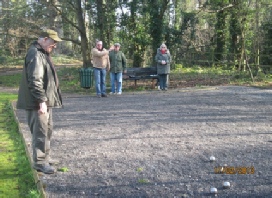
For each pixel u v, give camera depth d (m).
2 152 5.26
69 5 19.86
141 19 19.00
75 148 5.59
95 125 7.28
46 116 4.30
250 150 5.31
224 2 18.31
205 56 22.62
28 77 4.04
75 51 35.34
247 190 3.91
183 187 4.02
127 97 11.59
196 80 16.02
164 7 18.25
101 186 4.07
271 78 15.41
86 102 10.62
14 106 9.62
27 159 4.88
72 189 4.00
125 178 4.29
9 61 28.28
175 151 5.32
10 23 19.97
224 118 7.75
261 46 18.36
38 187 3.90
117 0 18.56
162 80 13.13
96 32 19.45
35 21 19.80
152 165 4.72
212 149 5.39
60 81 17.42
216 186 4.04
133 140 6.00
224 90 12.66
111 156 5.14
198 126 7.00
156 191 3.92
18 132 6.55
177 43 19.41
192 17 19.27
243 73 16.78
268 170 4.48
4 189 3.92
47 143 4.57
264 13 18.16
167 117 7.98
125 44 19.75
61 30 23.30
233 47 20.83
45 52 4.20
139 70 13.83
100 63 11.59
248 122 7.31
